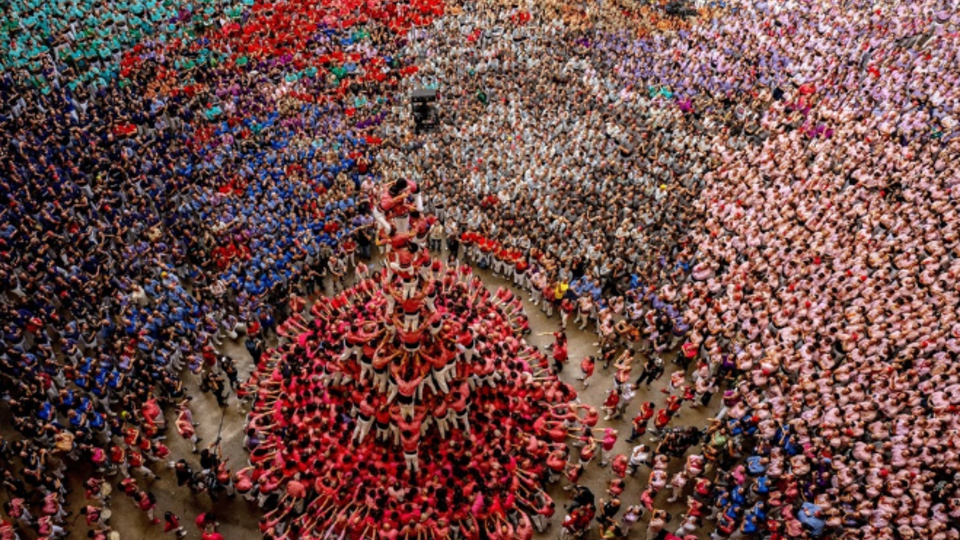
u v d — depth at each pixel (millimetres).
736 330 27172
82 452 22688
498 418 22984
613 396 24844
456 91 42625
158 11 46250
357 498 21016
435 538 20062
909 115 35188
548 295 29312
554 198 32656
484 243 31188
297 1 50094
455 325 22781
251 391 25016
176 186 32656
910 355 24031
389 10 50438
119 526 21406
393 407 21609
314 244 30156
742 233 30844
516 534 20578
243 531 21594
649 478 22703
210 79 41469
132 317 26031
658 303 27562
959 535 19109
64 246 28016
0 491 21703
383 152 36469
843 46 43312
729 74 43094
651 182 34969
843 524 20016
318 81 42688
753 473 21547
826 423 22422
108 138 34281
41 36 42031
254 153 36344
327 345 24812
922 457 21109
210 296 27828
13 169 30922
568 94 42500
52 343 26016
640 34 48812
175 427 24469
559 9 51906
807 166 35188
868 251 28516
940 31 42219
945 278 26484
